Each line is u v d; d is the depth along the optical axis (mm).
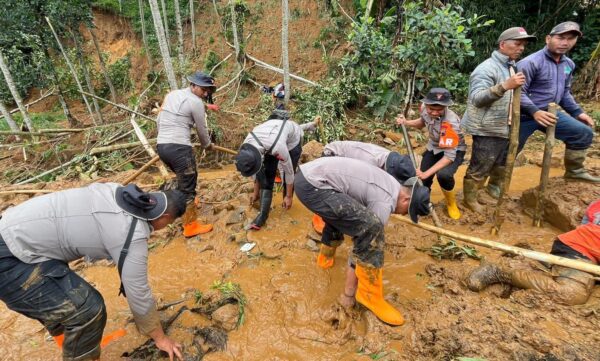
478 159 3828
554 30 3508
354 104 8312
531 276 2717
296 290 3053
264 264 3422
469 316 2559
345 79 7855
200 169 6984
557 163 5242
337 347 2580
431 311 2676
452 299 2773
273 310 2889
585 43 8945
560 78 3717
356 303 2840
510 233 3666
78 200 2025
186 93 3777
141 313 2156
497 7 8844
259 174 3734
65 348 2123
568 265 2605
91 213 1995
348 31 9867
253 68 10391
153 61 12742
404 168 2754
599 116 6832
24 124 9266
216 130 7223
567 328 2369
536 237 3574
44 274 1935
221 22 11680
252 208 4285
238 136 7516
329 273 3238
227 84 9977
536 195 3822
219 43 11648
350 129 7598
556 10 8852
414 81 7152
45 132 7469
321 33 10273
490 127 3641
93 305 2080
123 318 2895
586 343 2236
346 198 2467
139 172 5207
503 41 3441
